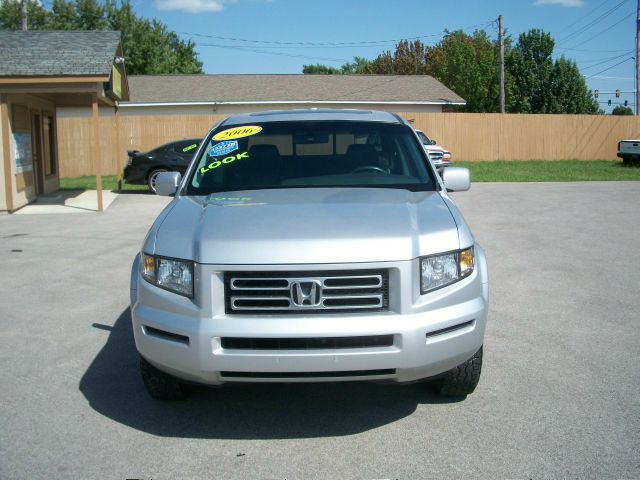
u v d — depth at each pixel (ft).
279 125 17.33
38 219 45.16
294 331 11.30
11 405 14.32
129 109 104.53
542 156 106.63
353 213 12.89
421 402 14.17
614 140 108.58
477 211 46.19
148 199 57.26
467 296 12.36
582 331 18.99
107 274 27.43
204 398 14.61
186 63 200.64
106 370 16.48
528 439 12.36
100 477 11.25
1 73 46.29
